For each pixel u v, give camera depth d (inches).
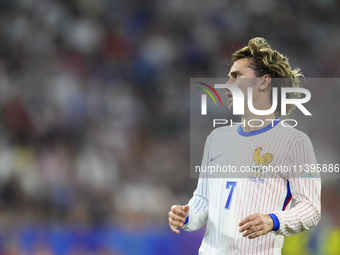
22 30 1175.0
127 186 1008.9
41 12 1213.7
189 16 1380.4
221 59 1353.3
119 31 1294.3
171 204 1022.4
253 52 318.7
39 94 1078.4
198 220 313.4
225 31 1396.4
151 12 1355.8
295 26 1473.9
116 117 1138.7
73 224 801.6
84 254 729.0
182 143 1146.0
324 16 1510.8
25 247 718.5
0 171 902.4
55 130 1029.2
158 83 1253.7
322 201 968.3
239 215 287.7
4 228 724.7
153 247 748.0
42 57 1159.6
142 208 969.5
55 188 912.9
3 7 1189.1
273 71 316.8
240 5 1441.9
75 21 1248.2
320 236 840.3
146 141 1134.4
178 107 1221.1
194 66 1317.7
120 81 1224.8
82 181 955.3
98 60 1229.1
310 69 1428.4
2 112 1015.0
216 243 295.7
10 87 1064.2
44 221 799.7
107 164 1024.2
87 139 1047.6
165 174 1072.8
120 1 1332.4
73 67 1177.4
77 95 1118.4
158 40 1320.1
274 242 286.2
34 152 966.4
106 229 749.3
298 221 264.7
